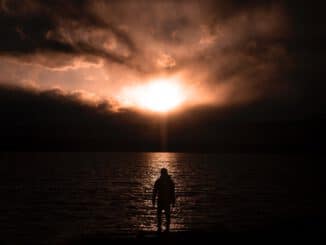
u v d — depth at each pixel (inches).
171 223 1386.6
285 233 758.5
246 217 1498.5
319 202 2044.8
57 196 2514.8
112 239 673.6
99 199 2346.2
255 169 6200.8
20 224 1412.4
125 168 6574.8
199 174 4985.2
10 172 5216.5
